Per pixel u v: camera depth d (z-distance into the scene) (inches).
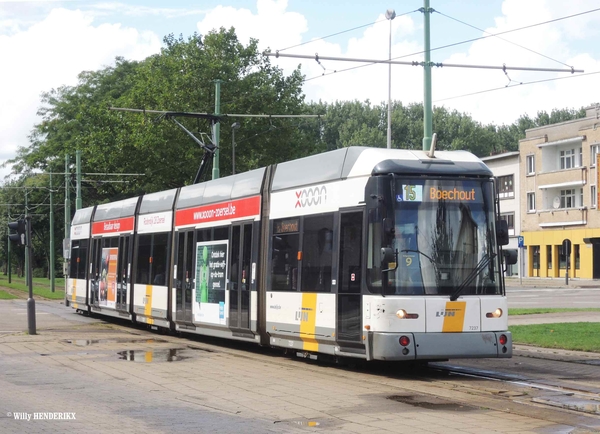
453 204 553.9
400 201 543.5
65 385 514.6
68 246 1838.1
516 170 2866.6
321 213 608.4
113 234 1112.2
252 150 1877.5
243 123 1829.5
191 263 840.9
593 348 708.0
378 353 530.3
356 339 553.0
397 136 3966.5
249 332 709.9
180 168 1806.1
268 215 692.1
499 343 549.0
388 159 552.1
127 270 1040.2
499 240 560.1
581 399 451.8
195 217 842.8
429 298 536.4
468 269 550.0
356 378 545.0
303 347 625.3
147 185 1967.3
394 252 530.0
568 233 2600.9
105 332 958.4
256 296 695.7
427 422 382.3
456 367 611.8
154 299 934.4
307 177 636.1
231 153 1835.6
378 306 532.7
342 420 389.4
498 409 417.7
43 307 1600.6
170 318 889.5
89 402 447.5
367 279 545.6
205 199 823.1
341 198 584.1
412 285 536.1
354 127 3961.6
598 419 389.1
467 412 409.7
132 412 414.9
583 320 1003.3
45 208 3314.5
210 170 1838.1
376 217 541.6
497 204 565.0
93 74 2605.8
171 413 411.2
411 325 530.9
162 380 535.5
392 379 540.7
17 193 3390.7
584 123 2556.6
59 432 363.3
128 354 701.3
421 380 536.4
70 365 620.7
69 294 1327.5
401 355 526.0
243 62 1907.0
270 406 431.2
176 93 1796.3
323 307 593.9
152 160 1814.7
